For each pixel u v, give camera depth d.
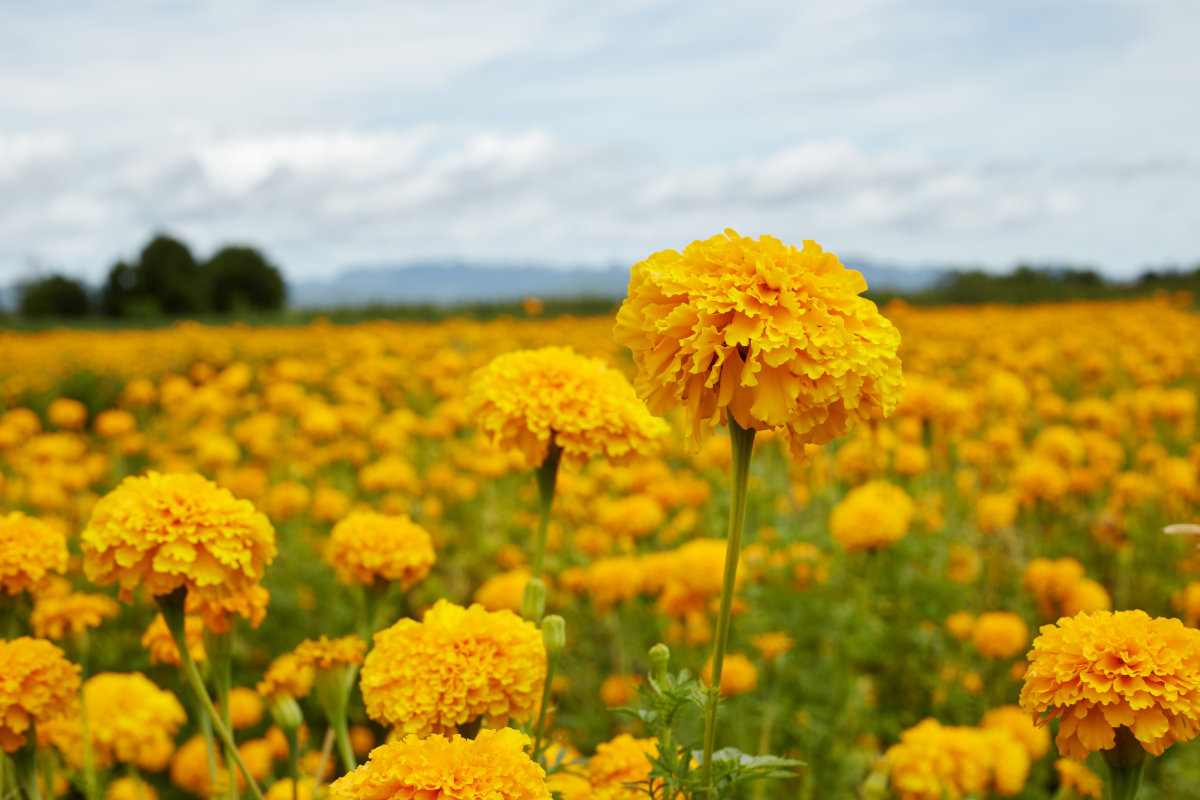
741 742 3.77
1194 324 15.77
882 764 3.02
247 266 60.91
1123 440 8.19
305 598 5.61
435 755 1.45
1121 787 1.79
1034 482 5.61
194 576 2.11
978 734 3.32
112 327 36.03
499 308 33.50
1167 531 2.29
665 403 1.78
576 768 2.26
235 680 4.80
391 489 7.00
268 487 7.63
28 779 2.40
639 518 5.04
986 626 4.44
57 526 5.58
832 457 5.88
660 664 1.95
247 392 13.79
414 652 1.99
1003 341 12.49
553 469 2.85
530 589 2.31
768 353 1.64
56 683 2.38
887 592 5.04
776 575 4.86
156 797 3.64
